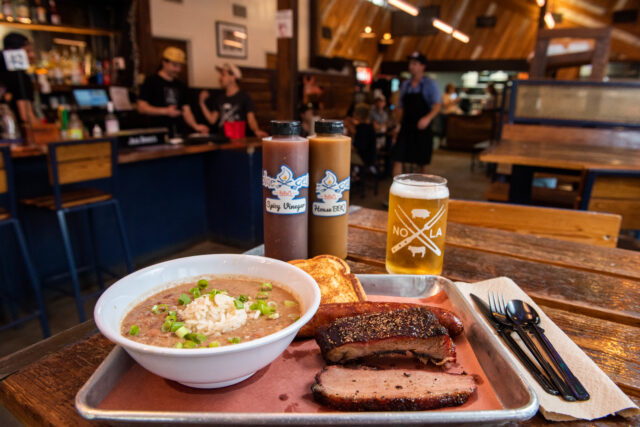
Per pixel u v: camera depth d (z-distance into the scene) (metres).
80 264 3.26
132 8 5.32
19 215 2.82
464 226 1.48
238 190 4.02
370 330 0.64
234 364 0.51
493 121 8.38
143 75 5.55
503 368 0.58
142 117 5.45
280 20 4.57
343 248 1.09
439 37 11.94
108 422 0.49
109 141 2.79
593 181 2.45
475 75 13.46
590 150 3.16
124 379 0.59
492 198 3.33
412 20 11.51
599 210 2.48
